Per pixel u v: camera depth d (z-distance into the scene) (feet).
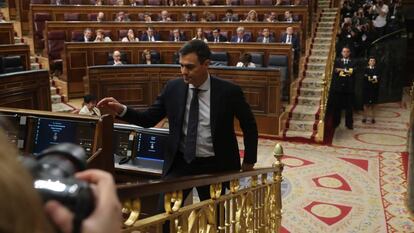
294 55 35.14
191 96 9.64
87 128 11.09
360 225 17.33
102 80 29.07
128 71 29.66
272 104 28.17
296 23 36.22
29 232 1.62
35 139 11.34
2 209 1.56
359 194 20.21
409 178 18.47
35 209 1.66
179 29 39.11
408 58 52.65
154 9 43.68
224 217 8.29
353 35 41.22
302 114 29.94
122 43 35.32
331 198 19.79
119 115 9.62
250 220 9.74
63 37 37.14
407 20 52.42
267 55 32.37
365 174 22.68
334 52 36.27
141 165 13.67
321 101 30.22
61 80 35.22
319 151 26.37
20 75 20.10
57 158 2.33
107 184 2.39
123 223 4.86
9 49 28.12
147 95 30.25
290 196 19.97
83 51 34.58
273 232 12.70
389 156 25.58
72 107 32.89
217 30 37.65
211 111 9.51
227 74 28.73
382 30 45.01
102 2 47.50
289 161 24.52
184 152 9.61
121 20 42.04
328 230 16.94
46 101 21.89
